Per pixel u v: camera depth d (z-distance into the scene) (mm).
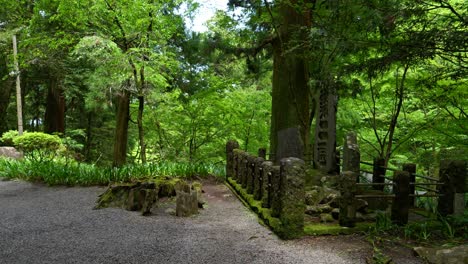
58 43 9508
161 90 10039
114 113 17453
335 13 5070
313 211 4914
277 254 3674
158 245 3980
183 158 11672
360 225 4371
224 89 10914
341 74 5004
